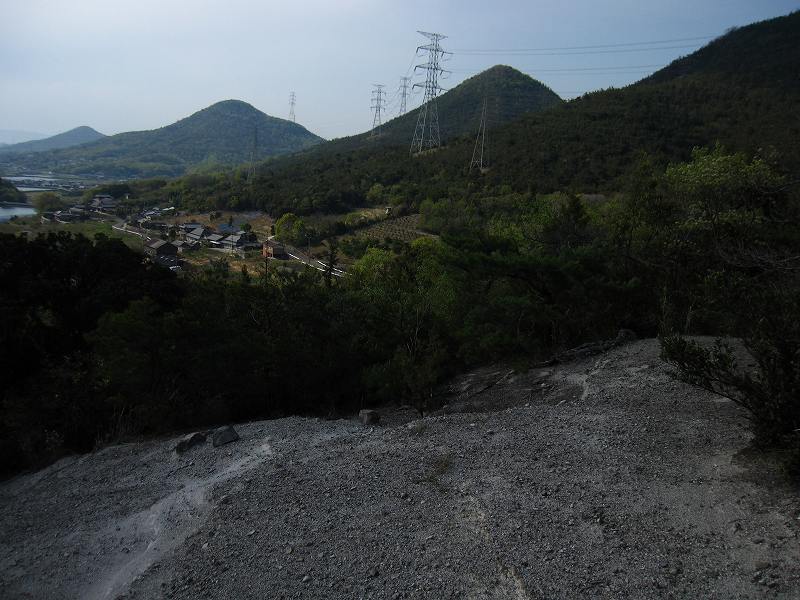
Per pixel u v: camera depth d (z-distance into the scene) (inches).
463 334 622.8
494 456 291.1
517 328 594.2
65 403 514.6
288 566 221.1
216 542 252.2
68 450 490.6
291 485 297.6
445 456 300.4
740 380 249.3
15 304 633.6
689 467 245.8
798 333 235.0
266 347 547.5
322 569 214.8
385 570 207.3
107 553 277.4
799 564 169.9
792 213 588.4
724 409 305.4
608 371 441.4
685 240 584.7
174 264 2812.5
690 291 536.4
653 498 225.6
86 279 741.3
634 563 186.5
